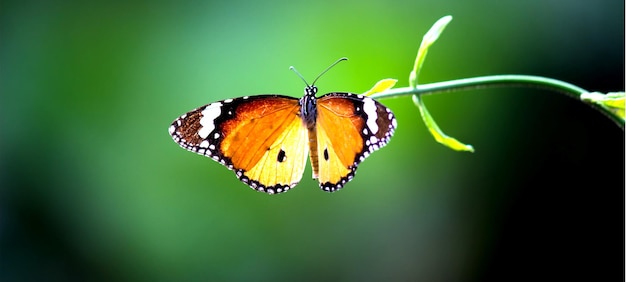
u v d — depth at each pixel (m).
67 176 0.77
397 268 0.82
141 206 0.77
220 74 0.77
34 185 0.78
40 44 0.78
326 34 0.79
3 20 0.78
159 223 0.77
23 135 0.77
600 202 0.84
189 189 0.77
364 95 0.53
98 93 0.78
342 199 0.80
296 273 0.80
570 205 0.84
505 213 0.85
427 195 0.82
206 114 0.54
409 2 0.80
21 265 0.77
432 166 0.82
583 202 0.84
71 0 0.79
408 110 0.81
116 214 0.77
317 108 0.54
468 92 0.82
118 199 0.77
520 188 0.84
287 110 0.54
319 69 0.78
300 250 0.80
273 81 0.77
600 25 0.82
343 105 0.54
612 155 0.83
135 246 0.77
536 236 0.85
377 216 0.81
